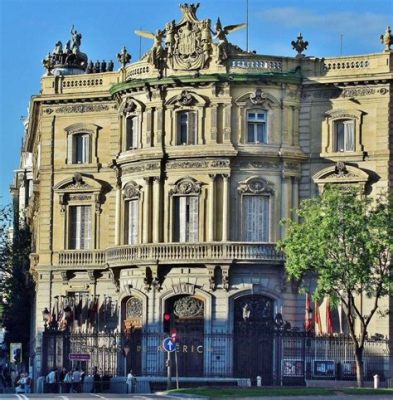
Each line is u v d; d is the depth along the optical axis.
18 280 144.25
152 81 114.19
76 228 120.31
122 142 117.06
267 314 112.19
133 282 114.81
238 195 112.75
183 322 112.94
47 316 115.94
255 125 113.50
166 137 114.25
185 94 113.69
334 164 113.19
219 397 81.38
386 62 112.62
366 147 112.69
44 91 121.00
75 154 120.62
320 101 114.06
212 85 113.12
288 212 113.06
